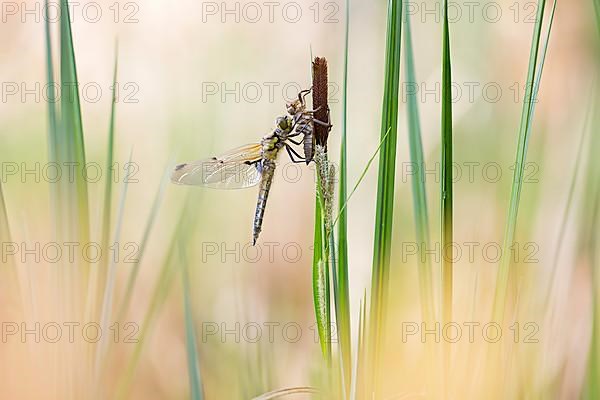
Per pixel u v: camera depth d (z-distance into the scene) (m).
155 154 0.76
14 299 0.59
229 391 0.65
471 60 0.74
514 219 0.56
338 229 0.57
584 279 0.61
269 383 0.62
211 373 0.66
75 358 0.58
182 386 0.67
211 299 0.69
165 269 0.62
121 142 0.76
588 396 0.59
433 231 0.64
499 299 0.57
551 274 0.60
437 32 0.75
